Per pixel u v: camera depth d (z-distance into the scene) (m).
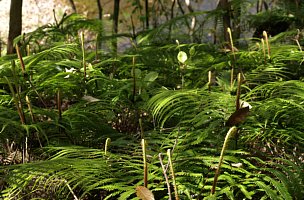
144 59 5.96
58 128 4.46
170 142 4.16
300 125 4.24
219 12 6.80
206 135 3.90
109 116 4.62
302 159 4.21
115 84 5.03
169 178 3.68
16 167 3.63
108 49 7.19
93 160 3.78
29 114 4.53
